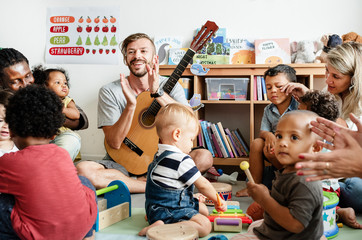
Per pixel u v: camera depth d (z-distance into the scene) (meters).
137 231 1.28
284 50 2.35
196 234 1.06
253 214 1.39
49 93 1.06
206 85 2.44
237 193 1.79
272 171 1.71
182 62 1.90
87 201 1.08
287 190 0.93
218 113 2.59
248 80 2.29
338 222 1.36
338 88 1.54
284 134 0.93
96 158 2.68
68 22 2.68
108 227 1.33
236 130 2.40
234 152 2.27
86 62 2.67
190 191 1.29
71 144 1.88
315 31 2.42
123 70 2.63
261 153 1.71
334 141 0.83
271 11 2.46
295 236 0.94
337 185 1.45
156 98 1.79
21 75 1.67
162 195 1.24
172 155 1.24
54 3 2.70
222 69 2.28
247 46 2.43
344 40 2.27
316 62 2.25
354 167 0.77
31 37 2.72
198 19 2.54
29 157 0.98
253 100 2.27
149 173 1.29
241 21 2.49
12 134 1.05
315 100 1.29
